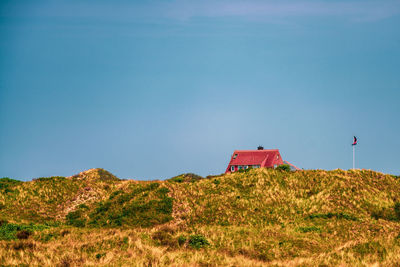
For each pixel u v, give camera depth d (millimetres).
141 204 82438
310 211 77938
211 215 77438
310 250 56406
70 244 52812
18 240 55062
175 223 75938
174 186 90688
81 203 88000
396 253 48969
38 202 85562
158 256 48188
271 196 84625
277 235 63375
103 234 60281
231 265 45219
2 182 93500
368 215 77188
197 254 50031
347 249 53375
